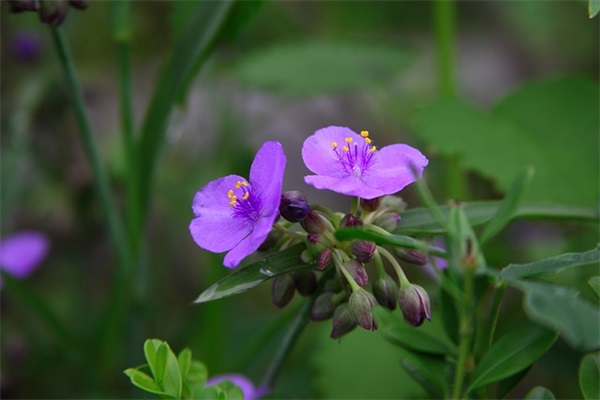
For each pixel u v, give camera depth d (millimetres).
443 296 478
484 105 1039
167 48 1043
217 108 866
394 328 474
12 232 846
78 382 722
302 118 991
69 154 864
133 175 655
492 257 709
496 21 1094
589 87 674
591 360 465
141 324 679
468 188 878
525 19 1045
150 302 771
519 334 466
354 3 1044
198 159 894
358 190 467
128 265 668
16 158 780
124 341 725
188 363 483
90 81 983
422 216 497
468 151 666
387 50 851
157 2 1030
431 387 486
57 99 846
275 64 849
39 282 833
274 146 471
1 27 894
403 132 957
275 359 537
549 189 654
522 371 473
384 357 578
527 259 706
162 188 830
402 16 1049
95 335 761
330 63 844
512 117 677
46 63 844
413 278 734
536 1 1042
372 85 825
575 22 1025
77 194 844
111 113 972
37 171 864
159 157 647
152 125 645
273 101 989
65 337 662
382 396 571
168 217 856
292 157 951
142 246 667
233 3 616
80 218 844
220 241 476
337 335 475
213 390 477
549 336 462
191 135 947
